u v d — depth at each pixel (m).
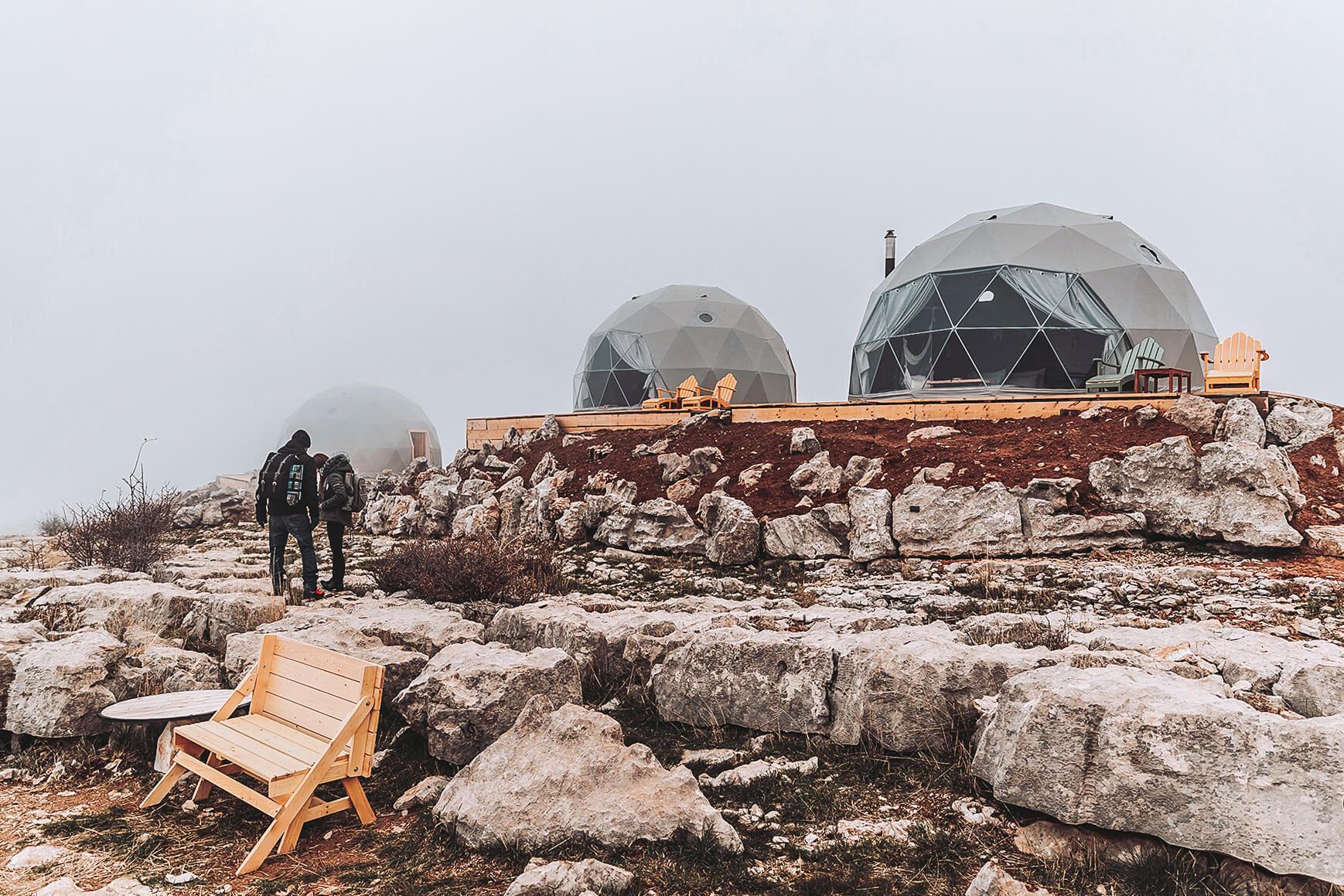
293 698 4.90
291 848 4.12
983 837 3.90
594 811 3.97
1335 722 3.40
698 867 3.74
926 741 4.74
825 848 3.88
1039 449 12.88
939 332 20.55
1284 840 3.29
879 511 11.74
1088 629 6.88
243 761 4.32
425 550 10.05
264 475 9.41
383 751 5.30
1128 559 10.58
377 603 8.61
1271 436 12.72
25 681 5.65
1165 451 11.30
